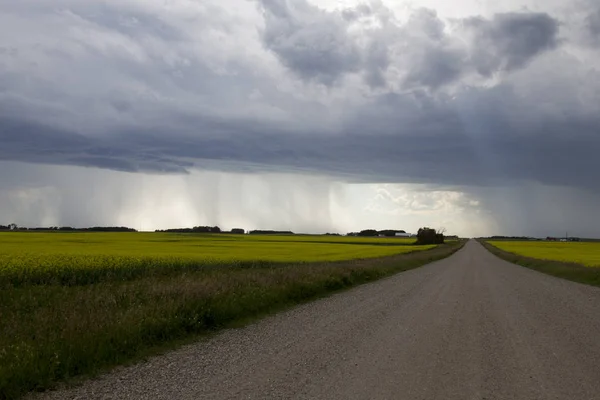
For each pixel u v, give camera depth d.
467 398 6.27
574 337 10.33
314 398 6.16
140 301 12.55
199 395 6.27
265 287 15.54
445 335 10.42
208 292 12.83
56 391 6.55
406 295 17.91
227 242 70.75
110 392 6.46
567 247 92.69
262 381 6.89
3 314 10.90
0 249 39.03
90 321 9.41
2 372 6.65
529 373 7.48
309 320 12.22
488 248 95.56
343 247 66.12
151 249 44.97
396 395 6.34
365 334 10.43
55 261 23.06
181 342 9.54
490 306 15.12
